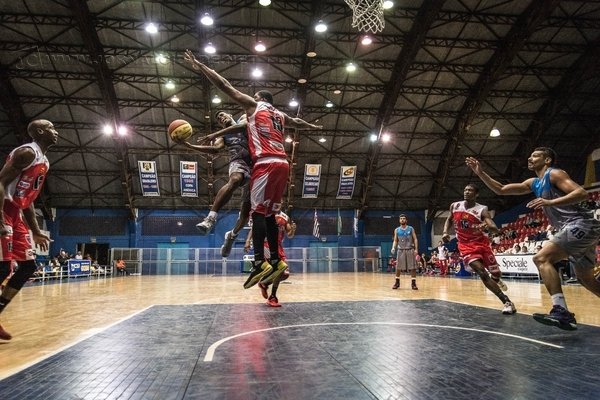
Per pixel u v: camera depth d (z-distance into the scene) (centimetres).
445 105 2150
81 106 2028
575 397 189
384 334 359
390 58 1873
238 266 2397
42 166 379
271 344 318
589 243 346
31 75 1783
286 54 1833
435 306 582
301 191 2623
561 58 1883
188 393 199
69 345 320
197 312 538
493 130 2062
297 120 361
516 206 2503
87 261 2091
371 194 2697
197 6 1503
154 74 1888
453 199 2733
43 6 1541
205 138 336
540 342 319
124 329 399
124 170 2284
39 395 199
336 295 825
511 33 1709
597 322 430
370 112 2159
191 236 2627
